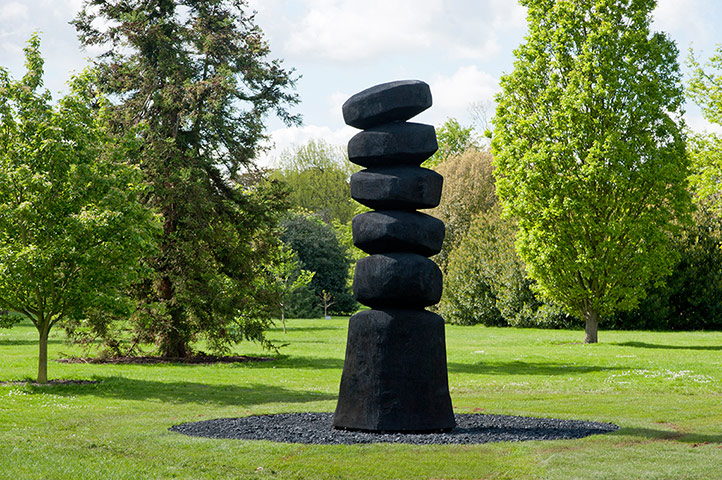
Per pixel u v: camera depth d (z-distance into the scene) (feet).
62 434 36.29
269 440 33.04
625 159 97.40
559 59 102.22
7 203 54.90
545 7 104.27
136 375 66.08
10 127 55.57
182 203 80.02
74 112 57.31
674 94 99.55
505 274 144.97
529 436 33.60
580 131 99.50
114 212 54.60
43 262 53.21
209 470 28.22
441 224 37.42
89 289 55.72
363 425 34.88
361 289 36.29
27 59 56.80
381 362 34.96
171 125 83.51
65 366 73.51
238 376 66.54
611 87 98.37
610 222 98.43
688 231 137.59
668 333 126.62
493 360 78.43
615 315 140.87
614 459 28.60
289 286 144.66
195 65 87.20
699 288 136.36
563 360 77.56
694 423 38.63
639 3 100.53
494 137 106.93
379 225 36.22
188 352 86.84
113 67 84.07
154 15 86.22
